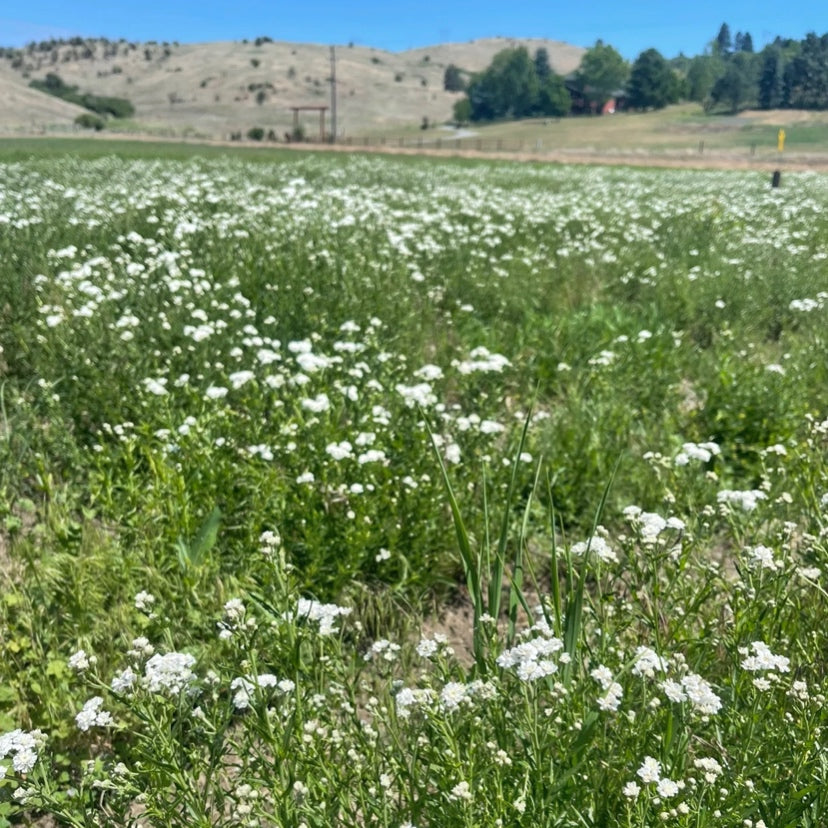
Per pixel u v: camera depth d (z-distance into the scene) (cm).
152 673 219
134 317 600
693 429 571
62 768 292
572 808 220
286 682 231
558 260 1023
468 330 755
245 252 815
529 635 253
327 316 682
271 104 19350
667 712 235
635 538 291
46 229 938
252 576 395
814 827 220
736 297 884
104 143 5088
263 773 218
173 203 1188
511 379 644
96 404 531
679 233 1288
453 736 218
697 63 16188
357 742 242
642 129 12231
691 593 298
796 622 303
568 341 714
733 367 632
